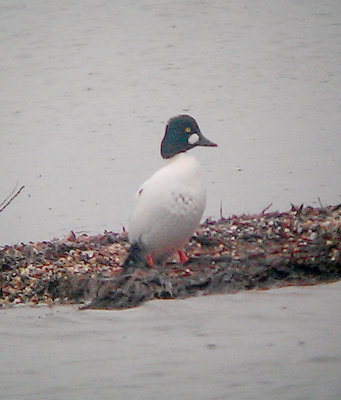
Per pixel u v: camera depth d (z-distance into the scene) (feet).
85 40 109.60
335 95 89.15
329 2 119.55
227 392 28.66
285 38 108.06
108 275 38.99
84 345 33.27
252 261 39.09
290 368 30.19
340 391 28.35
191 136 39.17
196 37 109.81
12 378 30.55
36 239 52.95
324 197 58.70
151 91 92.73
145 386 29.45
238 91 91.61
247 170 66.13
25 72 100.48
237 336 33.22
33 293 38.93
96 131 80.53
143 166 69.46
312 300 36.22
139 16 117.60
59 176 67.56
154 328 34.53
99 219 56.54
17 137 80.07
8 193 63.93
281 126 79.41
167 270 39.01
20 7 121.90
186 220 37.73
